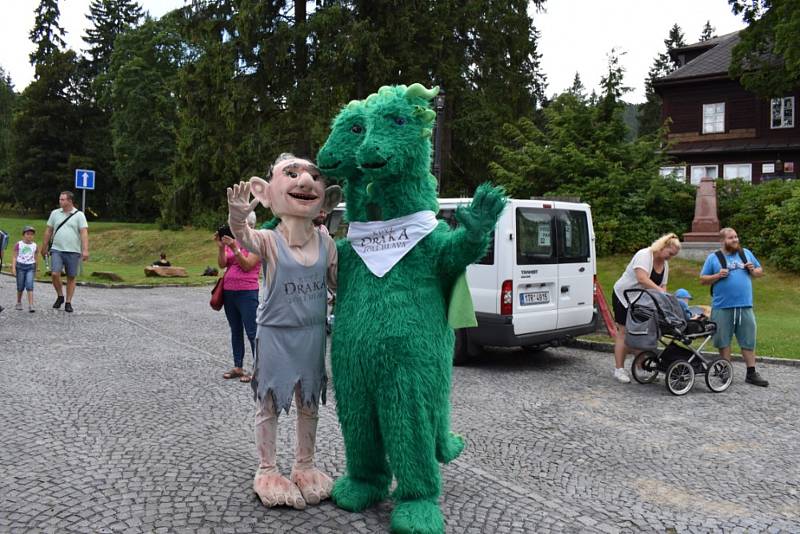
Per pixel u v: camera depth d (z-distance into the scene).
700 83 33.31
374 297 3.38
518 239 8.07
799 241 16.28
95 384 6.39
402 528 3.29
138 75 45.62
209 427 5.14
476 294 8.20
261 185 3.64
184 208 27.95
